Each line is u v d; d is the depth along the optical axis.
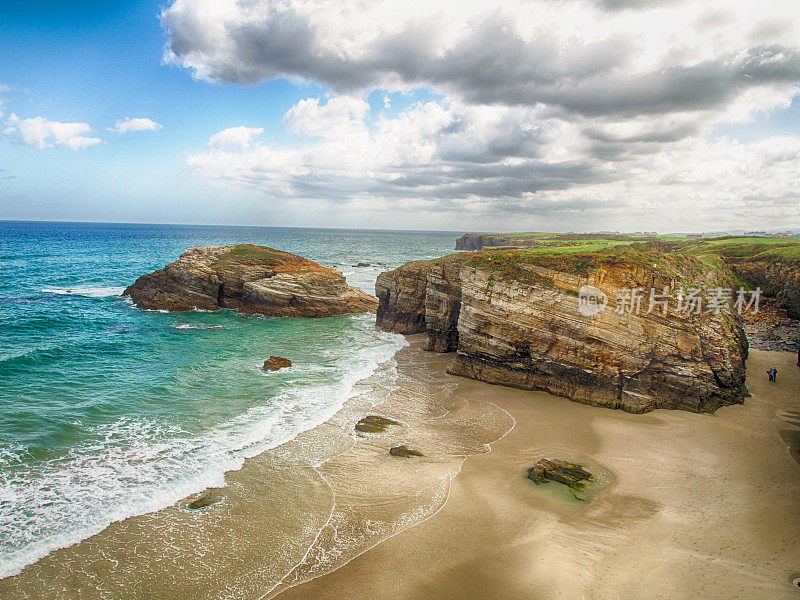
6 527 15.06
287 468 19.72
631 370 27.50
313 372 33.56
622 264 28.84
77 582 13.03
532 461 20.89
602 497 17.98
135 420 23.84
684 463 20.69
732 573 13.66
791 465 20.44
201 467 19.47
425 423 25.11
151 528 15.46
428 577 13.73
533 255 31.81
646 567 14.05
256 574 13.70
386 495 18.02
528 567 14.16
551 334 29.67
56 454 19.88
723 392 27.70
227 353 38.03
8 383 28.20
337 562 14.28
